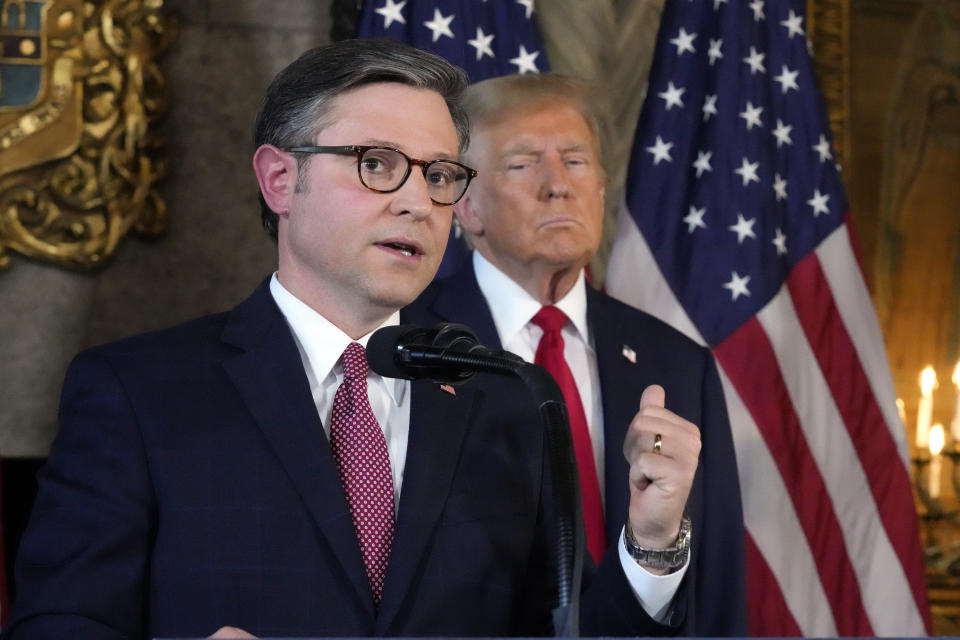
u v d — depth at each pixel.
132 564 2.77
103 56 6.65
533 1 6.92
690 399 4.77
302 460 2.87
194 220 6.82
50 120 6.49
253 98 6.97
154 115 6.74
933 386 7.78
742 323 6.31
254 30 7.00
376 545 2.88
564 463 2.04
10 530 6.30
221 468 2.86
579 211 4.82
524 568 3.06
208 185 6.86
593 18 7.22
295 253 3.08
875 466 6.29
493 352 2.31
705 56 6.85
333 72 3.00
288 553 2.78
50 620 2.63
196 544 2.78
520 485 3.10
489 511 3.01
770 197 6.64
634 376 4.75
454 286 4.94
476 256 4.98
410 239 2.92
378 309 3.04
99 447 2.87
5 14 6.52
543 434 3.21
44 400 6.47
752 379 6.23
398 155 2.93
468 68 6.30
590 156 4.98
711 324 6.30
